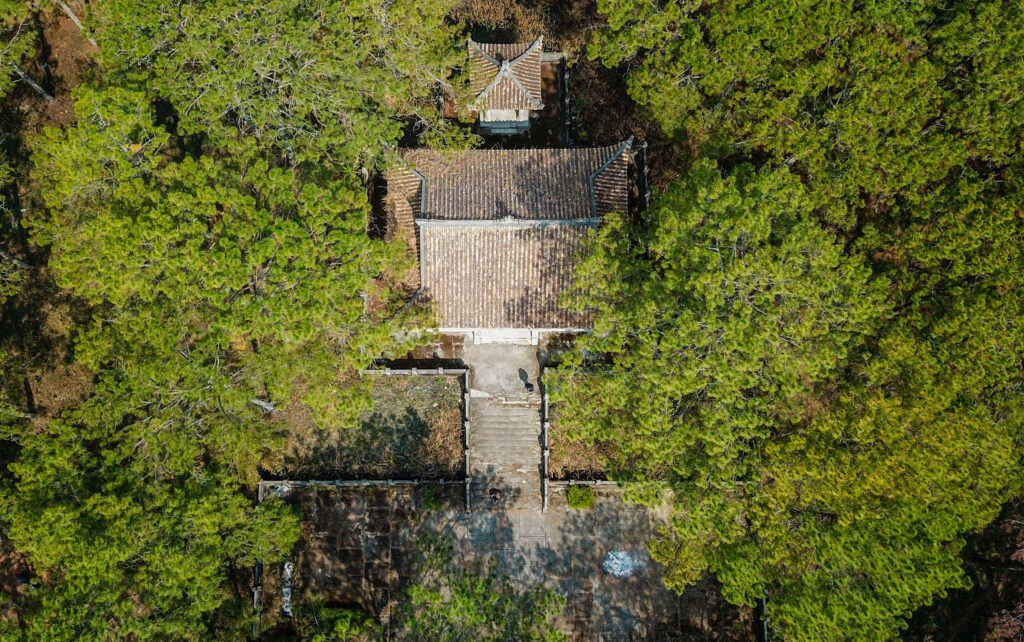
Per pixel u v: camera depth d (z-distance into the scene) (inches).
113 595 1147.9
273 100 1233.4
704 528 1134.4
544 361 1551.4
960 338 1181.1
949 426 1147.9
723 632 1512.1
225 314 1093.1
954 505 1195.3
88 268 1198.3
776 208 1147.9
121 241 1105.4
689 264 1144.8
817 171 1277.1
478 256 1366.9
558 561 1542.8
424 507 1534.2
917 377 1163.9
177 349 1188.5
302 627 1508.4
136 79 1240.2
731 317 1062.4
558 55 1695.4
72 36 1665.8
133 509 1176.8
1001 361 1182.9
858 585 1176.2
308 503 1560.0
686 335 1074.1
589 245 1220.5
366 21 1309.1
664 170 1611.7
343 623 1455.5
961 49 1226.0
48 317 1567.4
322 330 1245.1
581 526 1550.2
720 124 1373.0
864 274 1151.0
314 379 1210.0
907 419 1141.1
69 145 1145.4
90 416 1218.6
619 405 1189.7
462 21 1663.4
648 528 1550.2
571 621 1520.7
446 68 1572.3
